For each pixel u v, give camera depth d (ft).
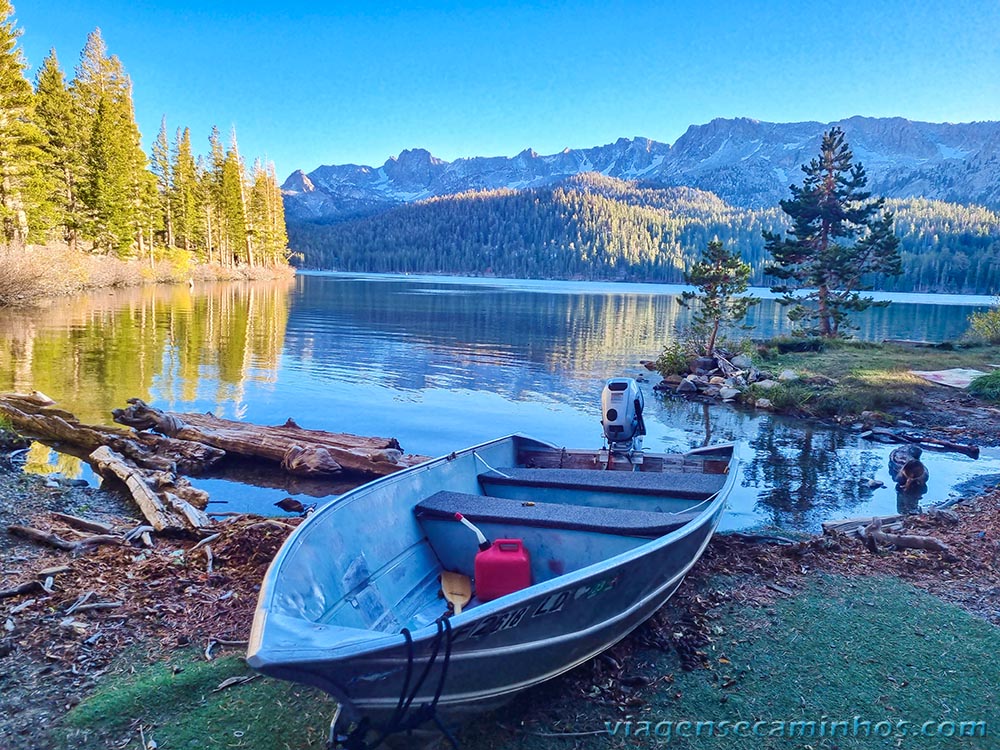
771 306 209.26
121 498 23.97
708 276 65.26
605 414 22.30
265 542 18.15
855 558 19.70
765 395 51.85
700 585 17.35
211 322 93.56
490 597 13.03
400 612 13.28
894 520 23.34
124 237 159.33
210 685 12.03
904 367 63.93
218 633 13.84
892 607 16.28
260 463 31.07
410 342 85.61
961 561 19.39
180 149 216.13
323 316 117.70
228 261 256.11
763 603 16.40
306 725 11.06
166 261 189.47
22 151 109.70
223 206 243.60
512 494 19.07
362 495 14.23
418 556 15.08
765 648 14.21
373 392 51.03
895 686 12.84
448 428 40.32
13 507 20.81
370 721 9.62
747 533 22.34
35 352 58.08
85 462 28.60
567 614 11.32
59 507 21.81
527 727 11.48
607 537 14.26
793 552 19.84
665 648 14.15
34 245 115.55
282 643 8.27
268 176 329.72
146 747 10.38
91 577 15.99
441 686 9.47
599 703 12.23
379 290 242.17
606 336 102.17
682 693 12.54
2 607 14.20
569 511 15.39
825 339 84.23
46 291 103.04
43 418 32.01
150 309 105.81
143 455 28.94
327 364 63.67
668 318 144.66
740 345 72.54
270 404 44.80
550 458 22.53
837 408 47.44
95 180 144.05
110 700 11.37
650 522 14.34
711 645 14.34
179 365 57.11
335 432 37.19
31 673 12.09
